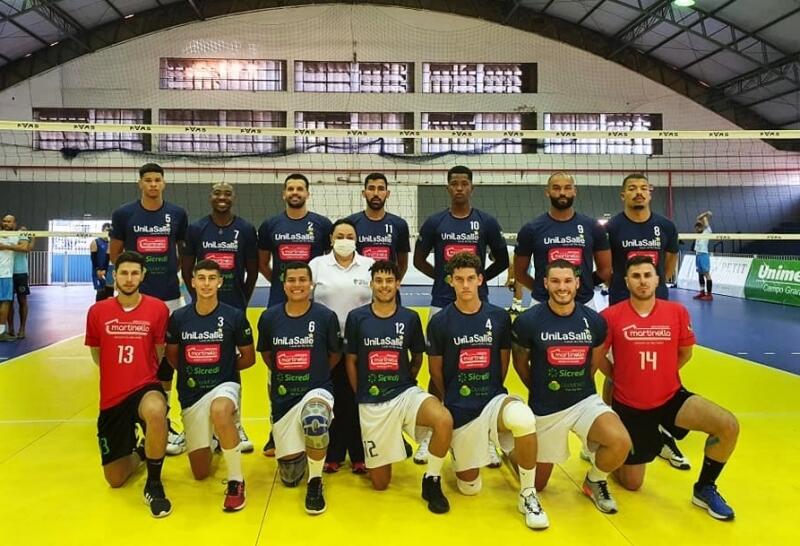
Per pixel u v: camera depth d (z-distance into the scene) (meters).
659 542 2.33
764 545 2.30
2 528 2.40
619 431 2.53
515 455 2.61
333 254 3.34
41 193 16.39
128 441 2.78
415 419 2.73
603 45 17.62
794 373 5.21
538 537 2.37
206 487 2.86
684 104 17.67
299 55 17.19
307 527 2.44
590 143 17.55
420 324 3.01
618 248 3.52
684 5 13.77
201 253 3.57
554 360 2.76
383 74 17.50
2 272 6.87
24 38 15.47
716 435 2.55
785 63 15.00
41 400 4.36
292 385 2.88
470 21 17.47
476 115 17.59
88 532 2.38
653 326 2.80
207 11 17.00
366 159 17.02
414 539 2.34
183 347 2.91
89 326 2.87
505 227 16.97
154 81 16.77
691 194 17.47
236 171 16.73
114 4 15.56
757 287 11.37
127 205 3.66
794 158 17.52
